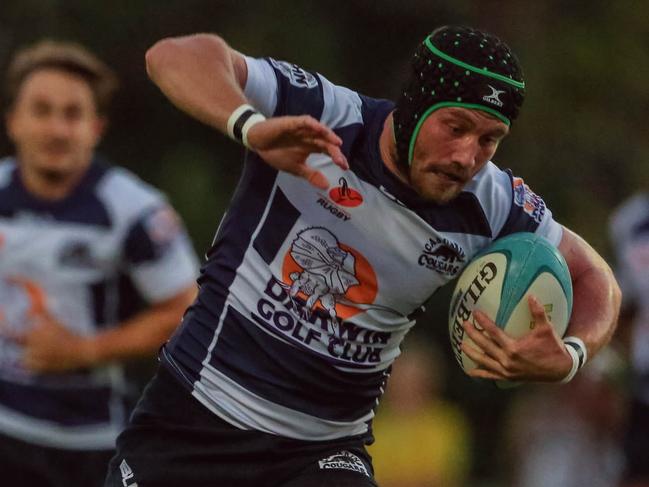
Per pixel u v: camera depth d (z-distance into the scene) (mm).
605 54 46250
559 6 46750
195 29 43250
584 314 17219
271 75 16453
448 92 15586
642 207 29094
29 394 23391
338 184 16344
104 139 44500
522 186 17453
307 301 16672
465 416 48062
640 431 28609
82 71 23672
